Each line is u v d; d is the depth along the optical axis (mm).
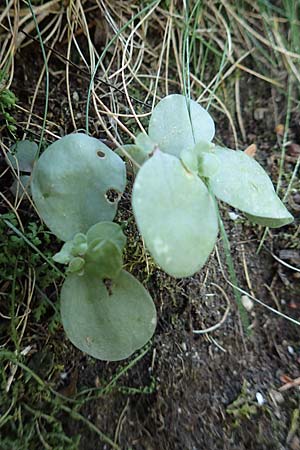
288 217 125
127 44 174
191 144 126
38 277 141
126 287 117
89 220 122
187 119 128
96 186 123
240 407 138
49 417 129
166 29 185
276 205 125
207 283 155
